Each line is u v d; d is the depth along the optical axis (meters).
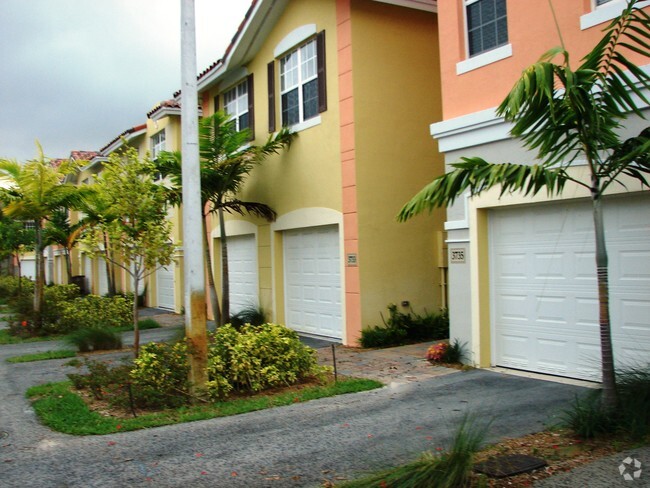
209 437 6.07
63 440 6.08
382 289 11.61
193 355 7.38
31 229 26.80
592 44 7.41
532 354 8.36
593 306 7.57
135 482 4.92
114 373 7.79
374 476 4.52
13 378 9.64
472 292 8.91
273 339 8.44
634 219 7.11
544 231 8.15
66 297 19.47
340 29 11.74
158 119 19.58
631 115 7.04
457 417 6.45
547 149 5.86
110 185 9.41
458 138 9.12
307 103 12.98
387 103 11.87
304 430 6.21
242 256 16.06
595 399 5.88
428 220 12.26
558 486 4.50
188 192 7.34
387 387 8.02
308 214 12.73
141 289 24.30
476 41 9.10
